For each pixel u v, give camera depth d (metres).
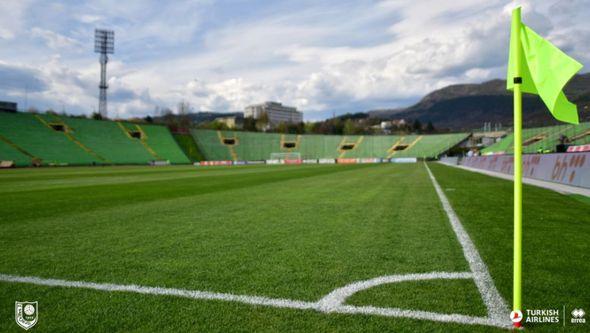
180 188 13.93
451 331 2.44
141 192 12.44
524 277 3.43
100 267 3.97
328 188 13.09
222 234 5.53
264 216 7.15
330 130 125.81
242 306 2.88
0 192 12.73
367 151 80.62
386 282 3.36
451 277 3.47
